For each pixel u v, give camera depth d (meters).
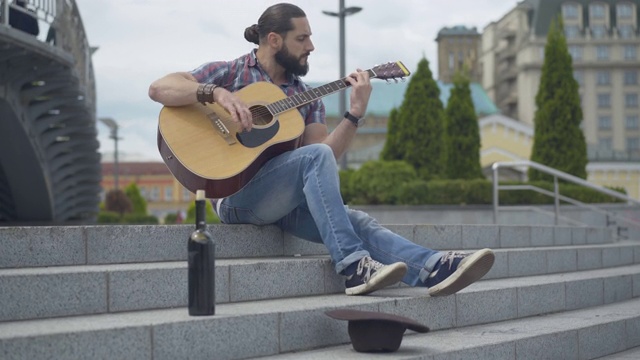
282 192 4.21
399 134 21.94
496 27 89.38
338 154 4.34
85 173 21.64
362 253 4.02
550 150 20.89
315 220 4.07
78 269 3.51
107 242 3.93
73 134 20.12
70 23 16.19
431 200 16.95
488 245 6.71
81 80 17.97
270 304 3.70
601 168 57.50
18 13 14.27
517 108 84.81
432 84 21.88
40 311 3.21
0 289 3.12
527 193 16.61
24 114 17.14
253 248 4.46
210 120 4.29
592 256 6.99
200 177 4.07
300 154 4.11
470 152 21.80
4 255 3.63
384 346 3.43
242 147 4.19
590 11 85.50
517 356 3.87
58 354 2.75
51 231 3.76
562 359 4.21
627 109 85.44
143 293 3.49
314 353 3.45
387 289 4.43
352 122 4.34
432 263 4.06
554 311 5.10
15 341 2.66
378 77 4.43
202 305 3.26
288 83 4.63
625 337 4.86
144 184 89.81
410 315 3.97
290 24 4.47
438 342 3.76
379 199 17.41
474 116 21.95
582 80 85.88
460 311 4.30
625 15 85.69
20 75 15.67
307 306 3.62
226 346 3.21
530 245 7.53
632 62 85.19
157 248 4.10
